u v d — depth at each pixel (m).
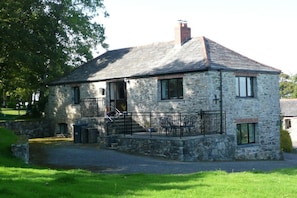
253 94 27.62
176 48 29.41
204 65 24.56
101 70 32.72
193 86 25.28
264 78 28.25
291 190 10.80
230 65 25.97
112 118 27.97
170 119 26.53
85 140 28.45
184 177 13.20
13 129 32.91
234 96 25.97
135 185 11.32
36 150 24.23
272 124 28.64
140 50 32.94
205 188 10.89
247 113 26.77
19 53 30.47
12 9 30.38
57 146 26.45
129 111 29.22
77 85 33.09
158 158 21.39
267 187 11.17
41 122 35.12
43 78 36.59
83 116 32.19
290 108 55.88
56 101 35.28
